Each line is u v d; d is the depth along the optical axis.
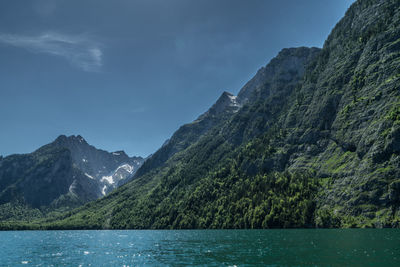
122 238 163.75
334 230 145.88
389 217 147.25
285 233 140.50
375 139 180.50
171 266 63.59
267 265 59.53
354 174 180.25
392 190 152.38
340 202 175.00
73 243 134.38
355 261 59.78
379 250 73.06
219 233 167.75
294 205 194.88
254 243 101.19
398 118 174.12
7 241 154.50
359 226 154.38
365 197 162.38
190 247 98.94
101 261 74.69
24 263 73.81
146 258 76.81
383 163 166.62
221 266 60.84
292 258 66.31
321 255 68.56
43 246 120.44
